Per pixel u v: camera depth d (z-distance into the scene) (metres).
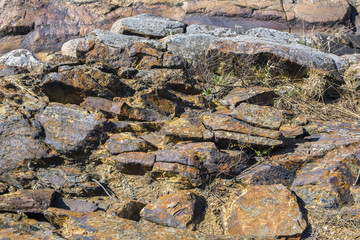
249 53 4.82
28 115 3.75
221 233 2.98
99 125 3.65
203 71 5.06
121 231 2.76
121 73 4.48
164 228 2.85
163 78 4.54
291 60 4.76
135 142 3.55
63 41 6.18
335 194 3.11
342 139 3.66
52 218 3.03
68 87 3.94
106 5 6.41
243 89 4.72
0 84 4.14
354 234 2.88
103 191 3.44
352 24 6.40
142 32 5.57
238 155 3.43
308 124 4.19
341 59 5.11
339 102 4.73
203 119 3.76
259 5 6.35
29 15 6.26
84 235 2.73
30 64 5.09
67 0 6.45
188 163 3.32
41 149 3.52
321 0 6.45
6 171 3.42
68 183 3.39
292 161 3.45
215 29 5.74
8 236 2.71
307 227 2.94
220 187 3.34
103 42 5.02
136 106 4.05
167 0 6.45
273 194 3.07
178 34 5.34
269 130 3.59
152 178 3.46
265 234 2.86
